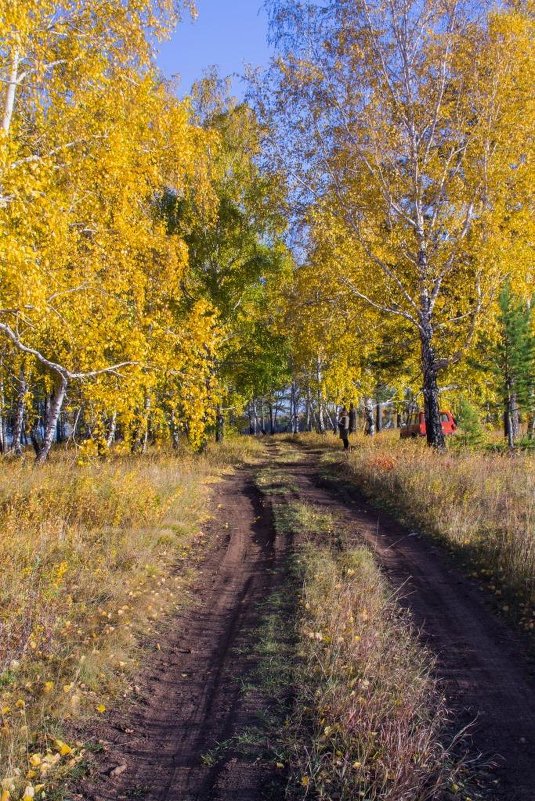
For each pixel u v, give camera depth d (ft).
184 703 16.48
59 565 25.05
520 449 61.36
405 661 17.40
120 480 40.32
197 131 38.78
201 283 76.02
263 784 12.57
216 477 63.36
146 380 30.63
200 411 32.89
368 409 100.12
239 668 18.30
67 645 18.84
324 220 58.23
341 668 16.69
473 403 76.48
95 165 31.07
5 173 23.45
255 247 78.02
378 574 25.54
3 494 35.12
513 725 14.67
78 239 30.71
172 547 32.68
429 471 43.98
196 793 12.48
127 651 19.44
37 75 27.09
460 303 61.87
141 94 32.76
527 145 52.21
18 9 23.66
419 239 55.42
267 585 26.37
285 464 78.95
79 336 30.07
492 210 53.06
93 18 29.50
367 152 54.39
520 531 28.04
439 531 32.37
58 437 98.17
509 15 52.11
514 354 66.13
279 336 81.15
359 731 13.47
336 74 53.52
